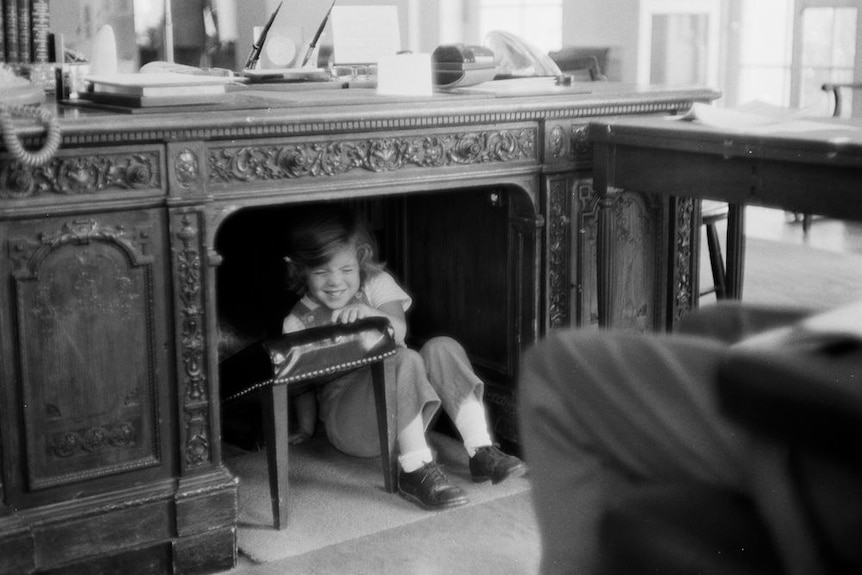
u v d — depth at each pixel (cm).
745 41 763
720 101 775
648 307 314
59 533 224
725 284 344
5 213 208
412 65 275
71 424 225
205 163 229
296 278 304
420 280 351
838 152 211
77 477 227
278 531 263
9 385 217
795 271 553
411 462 282
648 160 265
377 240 361
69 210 214
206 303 236
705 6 750
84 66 284
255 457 320
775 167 229
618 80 735
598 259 294
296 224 295
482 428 295
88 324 223
